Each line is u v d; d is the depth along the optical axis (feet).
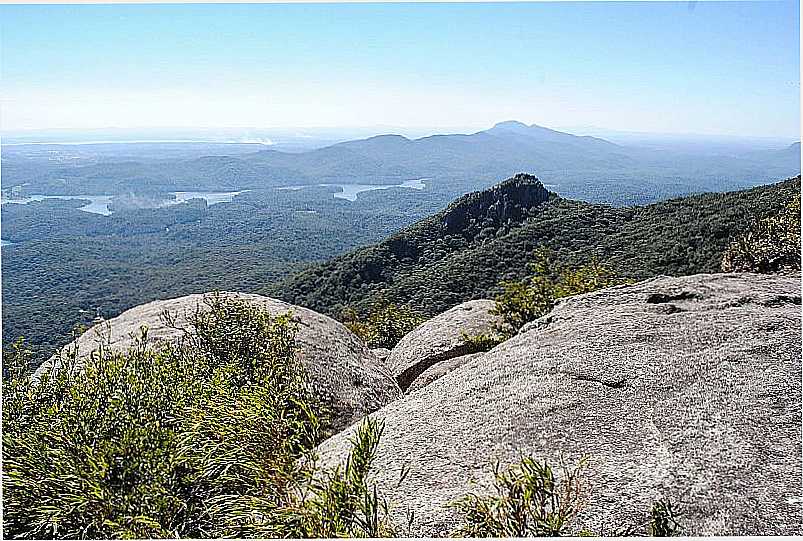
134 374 8.81
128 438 7.38
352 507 7.05
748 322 12.22
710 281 14.87
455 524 7.67
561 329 13.05
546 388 10.40
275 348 11.92
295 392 10.12
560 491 7.95
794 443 8.66
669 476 8.18
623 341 11.92
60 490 7.52
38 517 7.52
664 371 10.68
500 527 6.95
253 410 8.25
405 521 7.79
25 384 9.20
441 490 8.37
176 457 7.43
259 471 7.50
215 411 8.30
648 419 9.40
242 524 7.07
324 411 11.15
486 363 12.04
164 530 7.02
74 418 7.88
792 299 13.50
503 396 10.47
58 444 7.80
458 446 9.30
